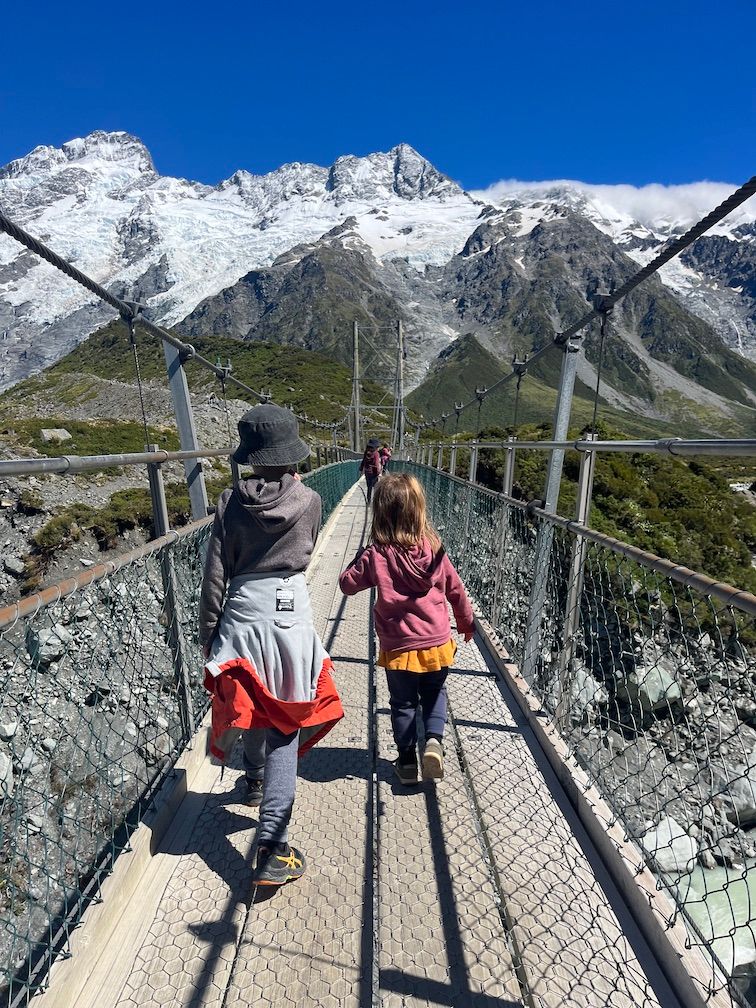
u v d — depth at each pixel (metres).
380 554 2.59
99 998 1.69
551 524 3.31
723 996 1.56
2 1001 1.59
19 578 14.38
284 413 2.09
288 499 2.02
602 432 15.74
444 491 7.23
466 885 2.09
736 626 1.79
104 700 2.20
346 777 2.74
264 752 2.46
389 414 89.69
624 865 2.03
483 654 4.04
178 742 2.69
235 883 2.11
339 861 2.22
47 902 1.75
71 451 22.72
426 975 1.77
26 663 1.78
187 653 2.80
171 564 2.58
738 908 3.90
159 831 2.28
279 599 2.04
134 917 1.96
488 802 2.53
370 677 3.74
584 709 2.79
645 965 1.78
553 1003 1.66
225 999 1.70
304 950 1.85
